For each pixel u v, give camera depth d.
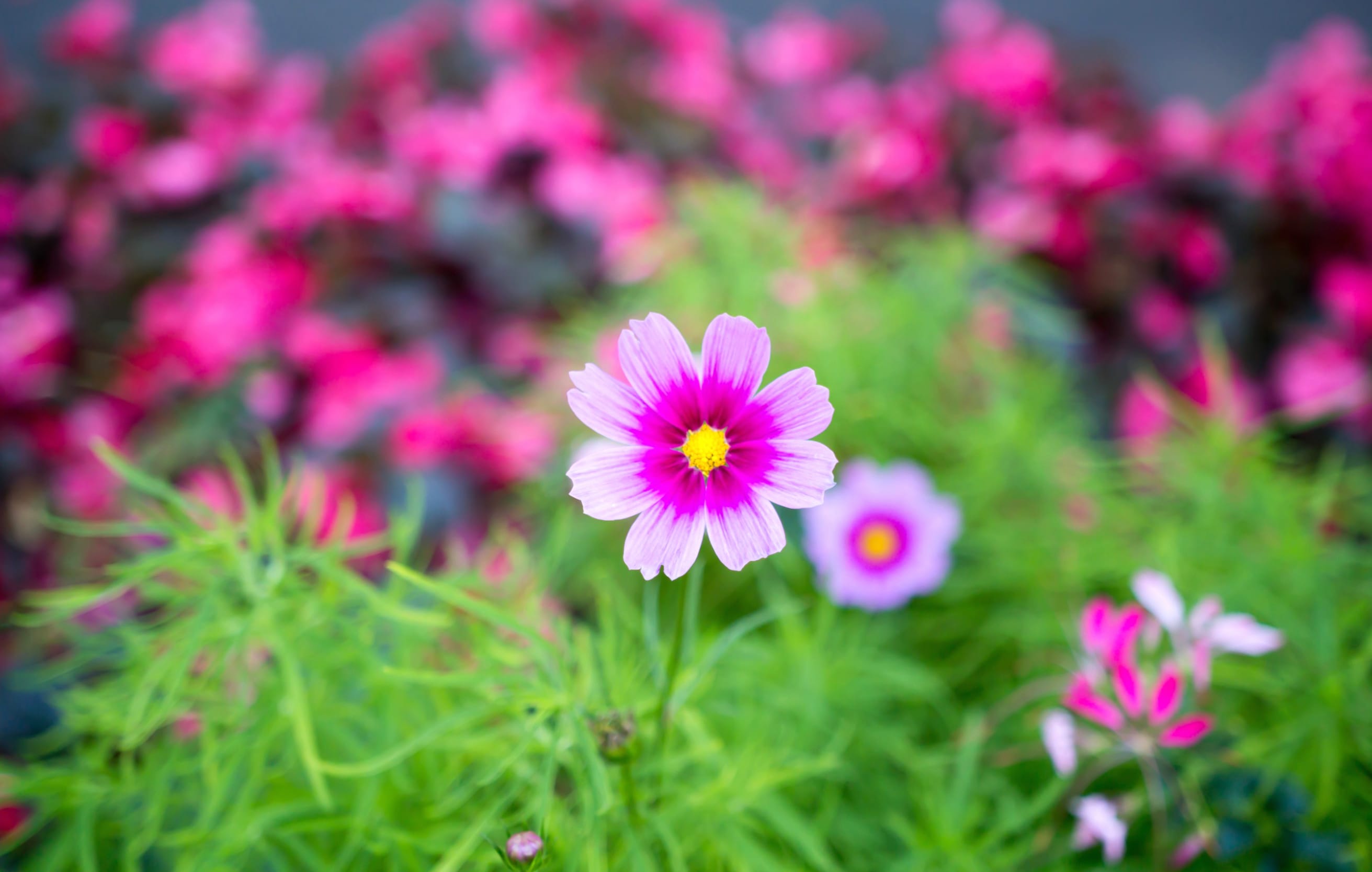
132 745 0.53
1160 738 0.58
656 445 0.48
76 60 1.18
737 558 0.47
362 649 0.57
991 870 0.61
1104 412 1.01
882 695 0.68
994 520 0.78
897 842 0.65
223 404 0.92
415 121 1.09
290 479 0.60
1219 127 1.15
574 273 0.99
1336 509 0.81
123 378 0.96
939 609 0.76
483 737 0.55
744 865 0.56
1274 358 1.04
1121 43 1.60
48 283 1.09
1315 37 1.28
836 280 0.89
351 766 0.54
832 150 1.15
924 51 1.27
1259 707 0.67
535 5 1.16
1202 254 1.04
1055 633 0.71
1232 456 0.76
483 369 0.97
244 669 0.57
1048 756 0.67
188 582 0.63
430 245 1.00
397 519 0.64
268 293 0.97
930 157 1.08
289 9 1.61
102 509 0.89
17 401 0.97
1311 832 0.59
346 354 0.95
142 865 0.59
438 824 0.57
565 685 0.52
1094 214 1.04
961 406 0.88
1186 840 0.59
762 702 0.64
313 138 1.14
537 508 0.85
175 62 1.16
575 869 0.52
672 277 0.88
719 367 0.48
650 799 0.54
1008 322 0.94
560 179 1.01
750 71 1.24
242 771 0.58
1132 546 0.75
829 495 0.73
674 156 1.09
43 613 0.66
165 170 1.07
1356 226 1.05
